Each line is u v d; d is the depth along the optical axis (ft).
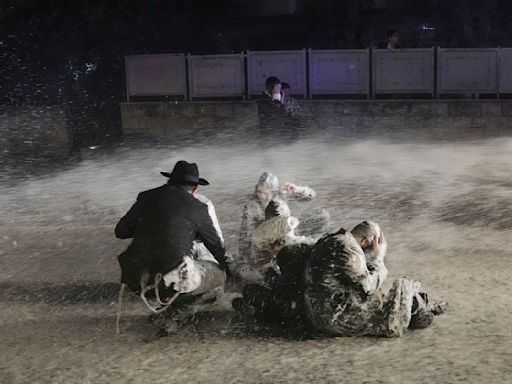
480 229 28.27
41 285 22.71
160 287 17.11
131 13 61.31
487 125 51.31
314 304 16.87
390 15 70.90
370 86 53.52
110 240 28.81
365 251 17.40
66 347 17.46
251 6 71.87
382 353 16.07
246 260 20.54
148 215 17.38
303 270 17.39
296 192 22.45
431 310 18.17
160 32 64.44
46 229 31.48
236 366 15.81
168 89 55.88
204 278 17.65
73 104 61.52
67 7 60.39
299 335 17.46
